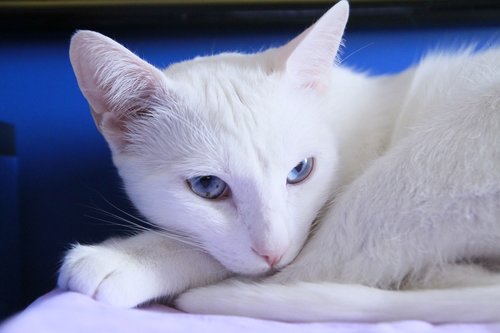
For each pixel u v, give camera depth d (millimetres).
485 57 366
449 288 296
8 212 435
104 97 335
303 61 340
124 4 434
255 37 462
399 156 317
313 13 449
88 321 267
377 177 315
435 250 305
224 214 323
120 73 323
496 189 296
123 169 348
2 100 445
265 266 317
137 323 270
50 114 450
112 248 321
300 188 334
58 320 266
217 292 305
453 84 359
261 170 317
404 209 305
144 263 317
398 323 273
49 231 454
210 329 270
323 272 315
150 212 340
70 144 454
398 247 306
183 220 328
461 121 311
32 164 450
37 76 446
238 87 332
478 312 277
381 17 455
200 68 354
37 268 453
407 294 286
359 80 394
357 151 363
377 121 371
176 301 317
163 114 332
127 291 303
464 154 302
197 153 321
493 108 307
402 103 376
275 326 276
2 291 428
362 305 284
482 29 471
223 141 317
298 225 327
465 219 300
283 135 322
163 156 332
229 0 441
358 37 468
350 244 313
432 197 302
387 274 308
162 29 447
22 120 448
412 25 461
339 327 275
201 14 441
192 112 325
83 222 457
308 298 288
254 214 315
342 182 351
